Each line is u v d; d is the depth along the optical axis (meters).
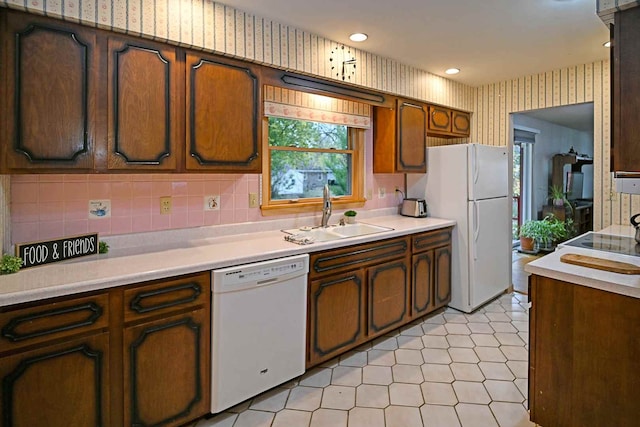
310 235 2.83
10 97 1.60
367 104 3.19
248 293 2.03
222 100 2.21
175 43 2.02
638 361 1.57
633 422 1.59
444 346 2.82
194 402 1.89
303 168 3.20
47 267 1.77
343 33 2.62
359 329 2.69
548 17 2.38
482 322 3.26
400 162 3.45
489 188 3.61
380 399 2.17
